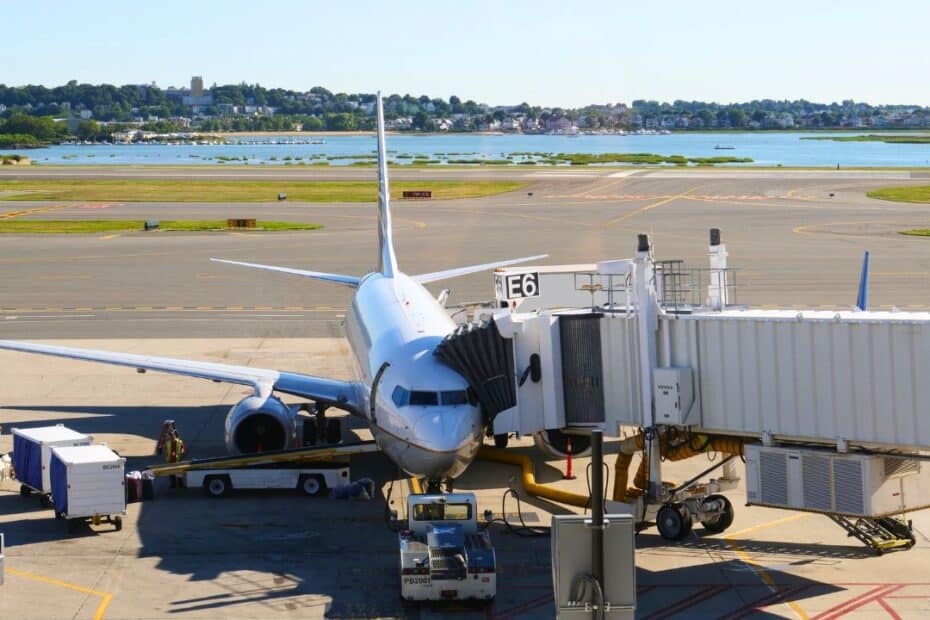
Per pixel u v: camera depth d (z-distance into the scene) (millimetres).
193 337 61688
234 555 29906
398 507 34219
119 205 144125
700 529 32562
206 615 25766
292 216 128250
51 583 27719
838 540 31297
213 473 35125
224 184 184500
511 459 38875
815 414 28516
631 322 32062
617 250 93875
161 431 41312
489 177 199875
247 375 41094
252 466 35875
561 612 15961
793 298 70312
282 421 37219
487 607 26438
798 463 28641
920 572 28656
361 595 27156
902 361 26875
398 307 39500
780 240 101312
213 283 81438
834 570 28844
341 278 53938
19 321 66250
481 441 32250
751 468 29547
